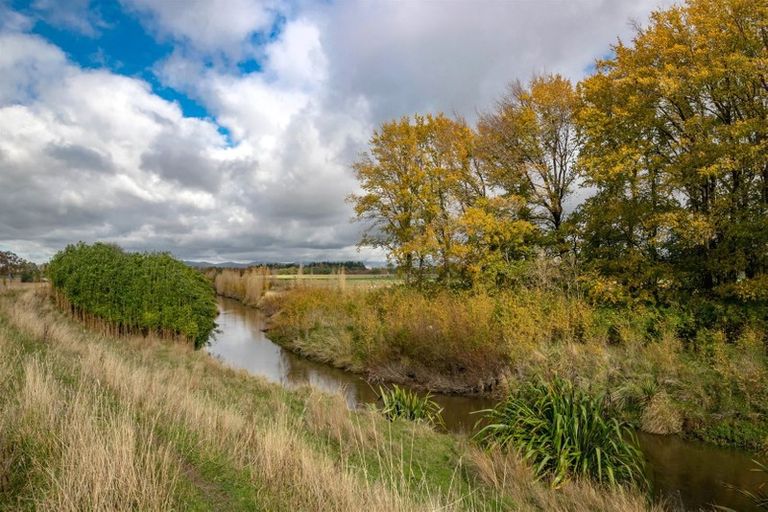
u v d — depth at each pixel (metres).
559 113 21.64
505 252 21.77
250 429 6.27
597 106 19.23
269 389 11.21
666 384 11.86
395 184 23.56
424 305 18.86
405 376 16.44
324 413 8.63
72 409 5.16
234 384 11.28
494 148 22.95
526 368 13.31
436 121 24.08
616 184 17.83
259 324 32.16
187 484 4.39
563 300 15.90
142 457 4.23
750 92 14.74
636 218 17.22
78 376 7.33
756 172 14.60
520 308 15.24
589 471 7.00
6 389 5.72
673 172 15.11
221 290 57.53
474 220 20.31
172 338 17.56
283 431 6.21
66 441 4.38
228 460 5.15
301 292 27.89
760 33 14.47
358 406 12.78
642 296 16.25
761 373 10.86
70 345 10.77
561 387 8.55
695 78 14.34
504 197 22.20
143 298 17.06
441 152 23.56
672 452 9.84
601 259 18.91
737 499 7.61
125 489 3.76
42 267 26.95
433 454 7.61
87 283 17.11
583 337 14.70
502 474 6.80
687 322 14.76
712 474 8.68
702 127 14.73
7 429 4.38
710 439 10.39
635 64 17.47
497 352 14.60
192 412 6.44
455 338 15.62
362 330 20.00
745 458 9.49
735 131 13.22
